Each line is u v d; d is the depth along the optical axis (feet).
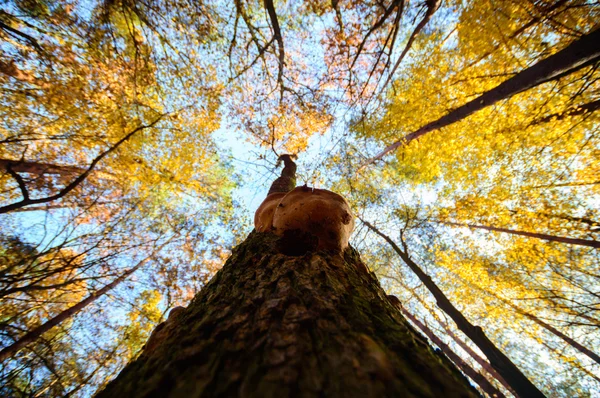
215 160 32.19
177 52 24.77
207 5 22.67
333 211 6.39
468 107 18.43
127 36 23.38
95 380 19.42
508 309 29.94
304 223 6.11
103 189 24.02
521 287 28.76
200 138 29.78
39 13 18.72
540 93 21.63
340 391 1.86
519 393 15.17
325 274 3.99
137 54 23.40
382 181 34.81
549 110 20.44
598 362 24.07
